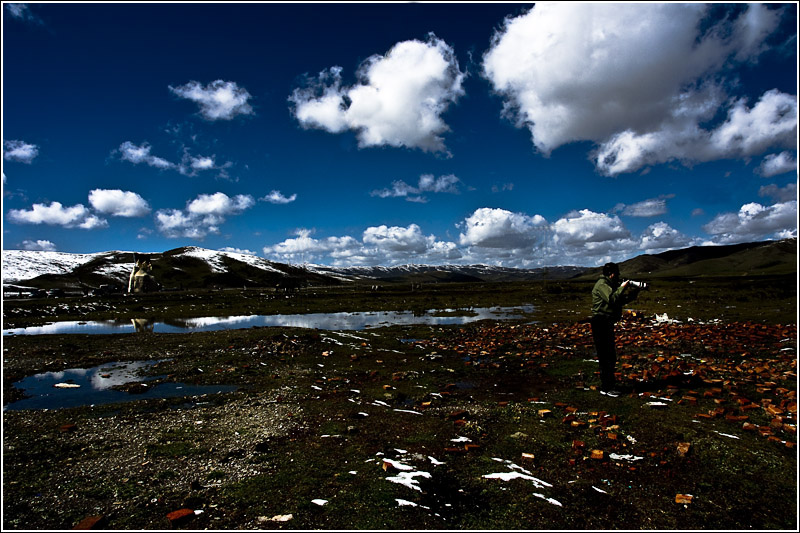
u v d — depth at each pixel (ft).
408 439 24.95
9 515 17.26
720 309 95.81
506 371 44.91
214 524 16.26
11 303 177.88
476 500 17.90
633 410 29.25
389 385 39.32
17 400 37.04
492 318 104.01
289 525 16.02
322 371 46.32
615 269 34.88
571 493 18.54
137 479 20.52
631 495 18.31
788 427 24.36
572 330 69.82
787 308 92.43
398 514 16.74
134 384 41.04
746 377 36.81
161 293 267.39
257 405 33.37
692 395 32.19
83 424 29.40
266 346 58.80
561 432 25.50
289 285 298.35
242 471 21.08
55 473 21.38
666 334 60.90
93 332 89.15
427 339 69.26
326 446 24.08
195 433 27.12
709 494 18.26
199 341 65.00
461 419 28.48
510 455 22.52
